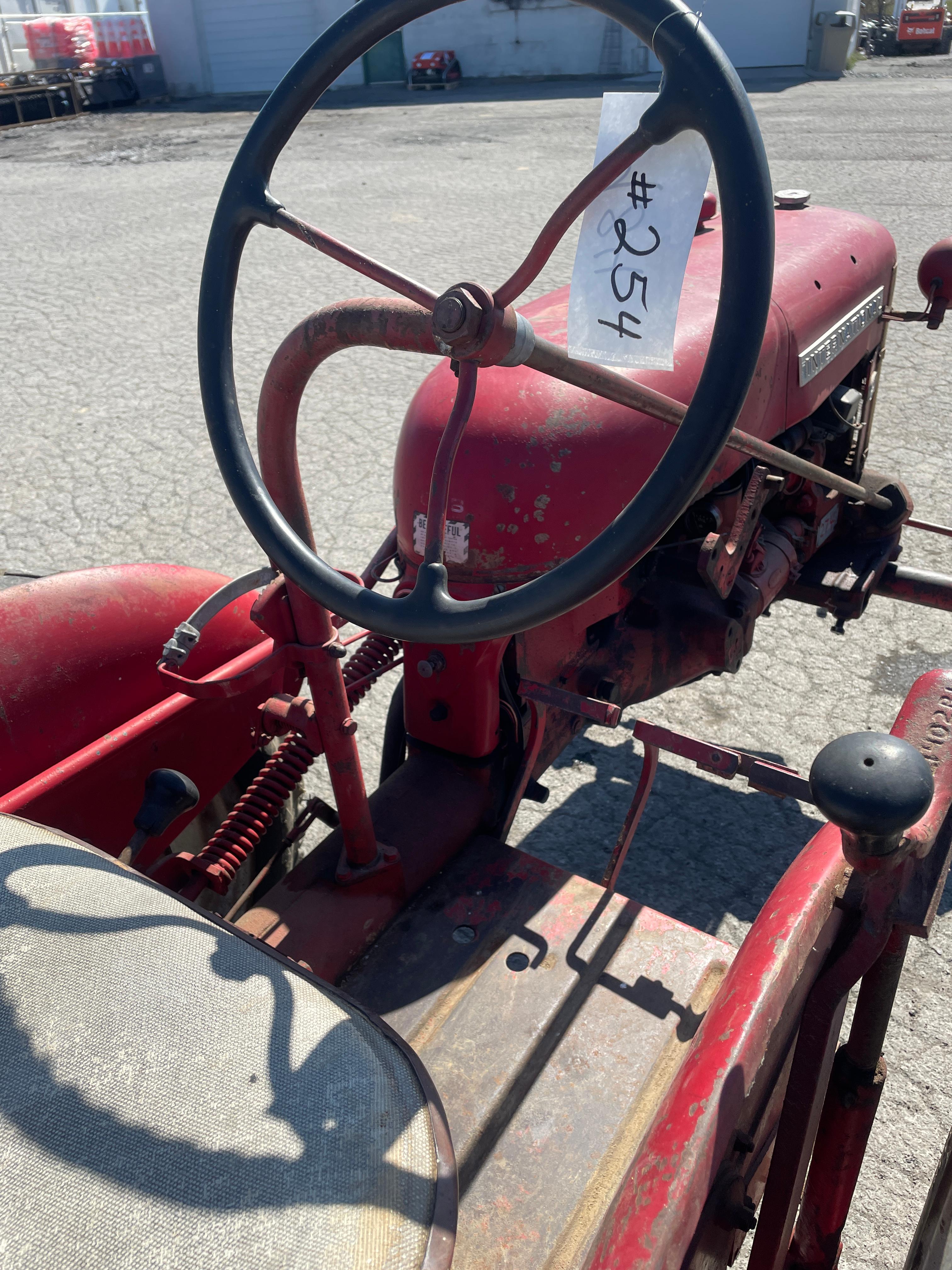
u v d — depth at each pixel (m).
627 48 15.35
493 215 7.72
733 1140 0.83
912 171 8.06
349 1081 0.73
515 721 1.54
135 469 4.20
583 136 10.95
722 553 1.59
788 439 1.96
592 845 2.24
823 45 14.26
